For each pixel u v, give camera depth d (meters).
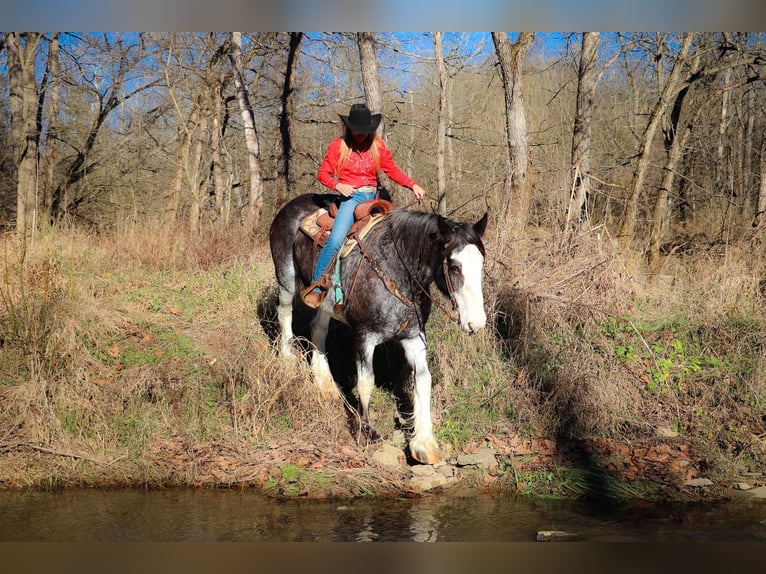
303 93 19.22
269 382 6.02
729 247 9.30
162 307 7.89
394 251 5.27
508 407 6.19
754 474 5.43
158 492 5.11
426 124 18.16
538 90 19.34
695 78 11.23
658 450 5.62
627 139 18.59
